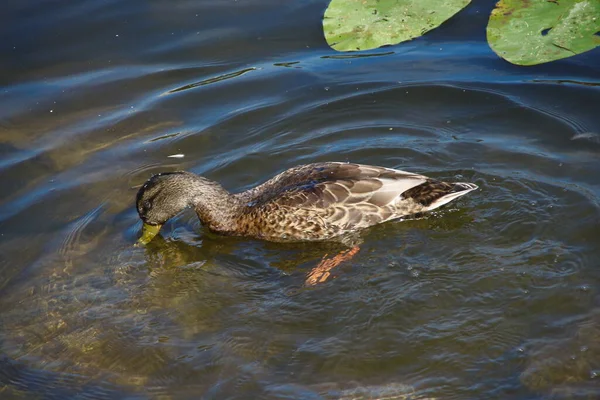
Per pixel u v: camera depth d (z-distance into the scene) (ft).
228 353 24.06
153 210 30.48
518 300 25.16
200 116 37.09
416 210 29.91
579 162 31.83
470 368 22.81
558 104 35.60
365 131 35.53
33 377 23.89
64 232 30.48
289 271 28.22
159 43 41.50
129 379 23.54
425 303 25.40
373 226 30.12
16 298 27.22
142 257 29.43
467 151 33.63
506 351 23.27
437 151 33.78
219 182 33.32
